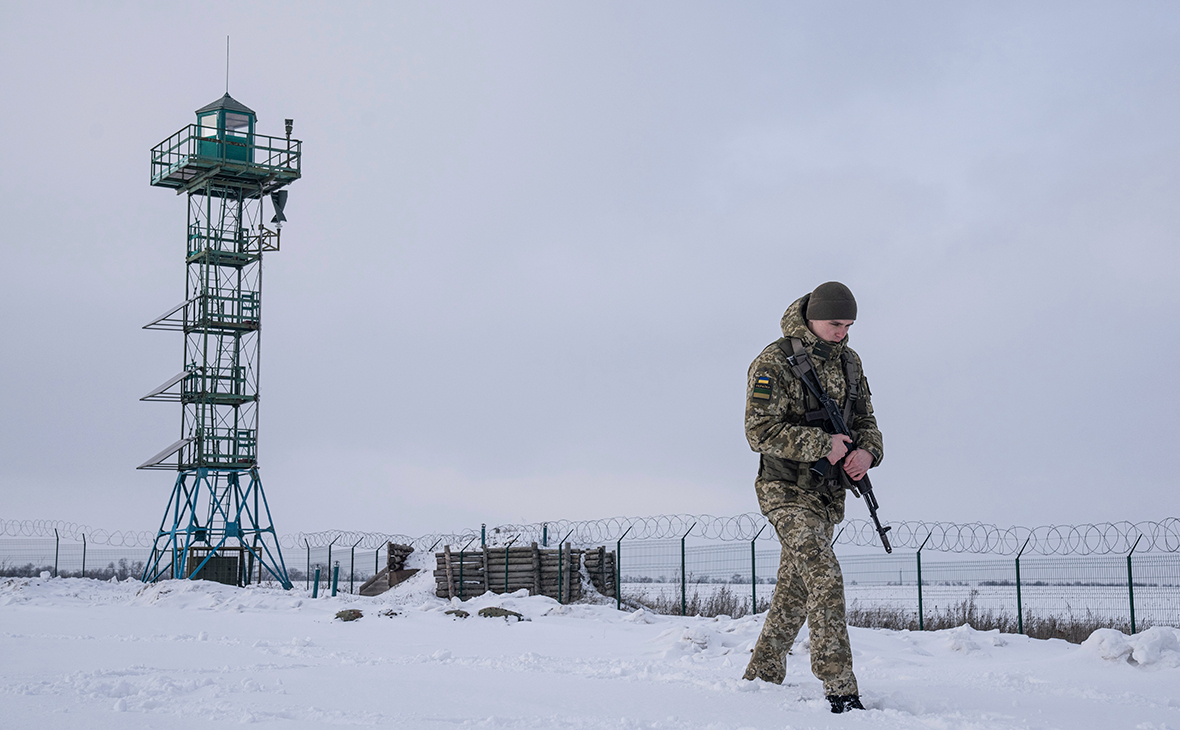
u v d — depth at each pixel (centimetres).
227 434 3197
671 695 592
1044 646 1212
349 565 3541
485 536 3003
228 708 541
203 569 3119
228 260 3219
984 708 555
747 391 597
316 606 2312
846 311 579
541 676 726
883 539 589
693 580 2427
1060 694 644
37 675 703
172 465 3162
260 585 3328
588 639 1366
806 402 589
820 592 546
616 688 629
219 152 3212
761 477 597
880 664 915
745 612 2384
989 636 1241
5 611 1830
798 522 569
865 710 530
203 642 1128
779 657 625
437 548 3055
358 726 488
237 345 3241
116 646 1015
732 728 484
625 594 2831
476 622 1816
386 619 1842
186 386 3164
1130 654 868
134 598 2453
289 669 784
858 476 579
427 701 574
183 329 3200
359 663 866
